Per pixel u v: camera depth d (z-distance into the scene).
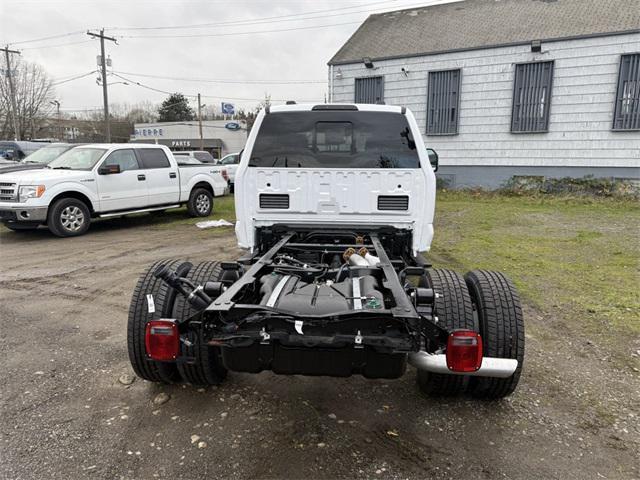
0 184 8.88
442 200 14.32
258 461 2.62
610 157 13.53
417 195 4.53
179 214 12.46
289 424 2.96
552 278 6.15
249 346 2.61
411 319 2.41
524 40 13.98
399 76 16.02
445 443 2.77
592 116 13.56
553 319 4.73
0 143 22.47
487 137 15.05
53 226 9.09
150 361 3.14
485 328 2.97
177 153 20.67
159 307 3.14
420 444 2.77
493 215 11.47
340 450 2.71
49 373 3.61
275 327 2.57
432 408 3.14
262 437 2.83
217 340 2.58
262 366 2.67
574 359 3.85
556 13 14.98
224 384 3.45
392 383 3.47
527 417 3.04
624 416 3.04
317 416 3.05
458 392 3.15
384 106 4.62
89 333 4.40
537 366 3.73
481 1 17.67
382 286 3.03
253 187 4.60
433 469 2.55
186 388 3.40
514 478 2.48
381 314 2.48
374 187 4.52
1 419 2.99
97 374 3.60
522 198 14.24
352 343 2.49
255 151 4.61
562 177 14.24
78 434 2.85
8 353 3.97
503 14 16.09
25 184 8.74
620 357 3.87
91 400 3.23
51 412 3.08
